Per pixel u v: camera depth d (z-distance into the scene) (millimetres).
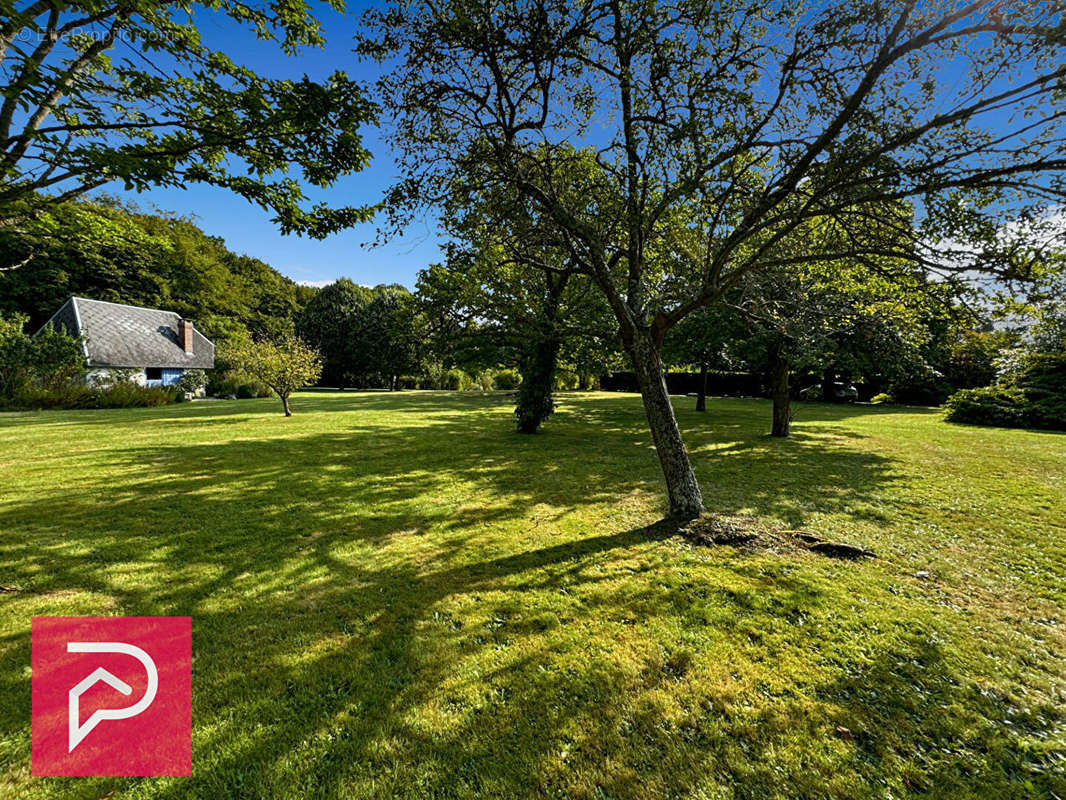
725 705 2469
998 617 3336
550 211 5418
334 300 48281
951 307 4613
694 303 5047
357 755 2152
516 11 4375
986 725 2322
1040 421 13406
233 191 5098
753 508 5871
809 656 2891
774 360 11969
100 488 6785
